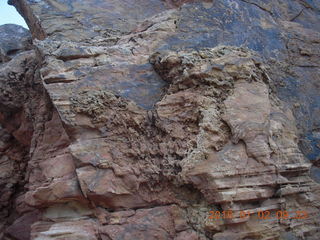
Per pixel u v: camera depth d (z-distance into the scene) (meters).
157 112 3.97
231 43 4.66
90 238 3.69
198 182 3.52
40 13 5.33
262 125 3.68
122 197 3.78
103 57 4.35
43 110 5.48
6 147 7.15
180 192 3.71
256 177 3.52
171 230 3.62
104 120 3.96
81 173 3.75
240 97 3.84
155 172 3.76
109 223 3.74
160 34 4.66
